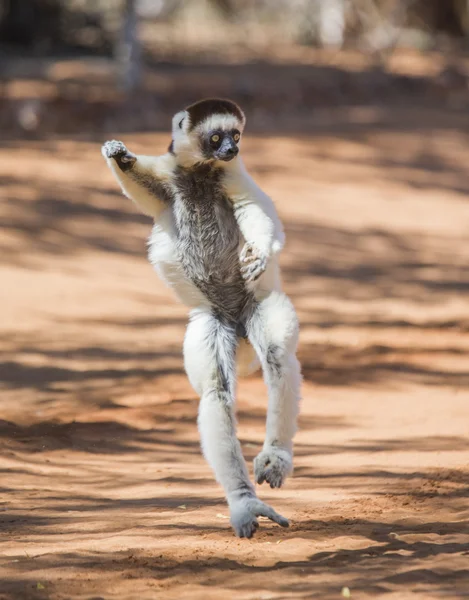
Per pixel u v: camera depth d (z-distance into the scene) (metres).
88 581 8.75
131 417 17.36
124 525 11.12
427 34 91.81
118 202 37.91
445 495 11.98
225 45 88.25
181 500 12.41
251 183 10.60
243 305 10.66
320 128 52.19
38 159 41.91
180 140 10.48
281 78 64.25
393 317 26.58
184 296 10.84
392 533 10.25
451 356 21.97
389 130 52.56
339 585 8.40
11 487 13.19
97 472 14.18
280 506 11.91
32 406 18.09
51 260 31.64
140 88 54.66
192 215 10.67
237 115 10.52
